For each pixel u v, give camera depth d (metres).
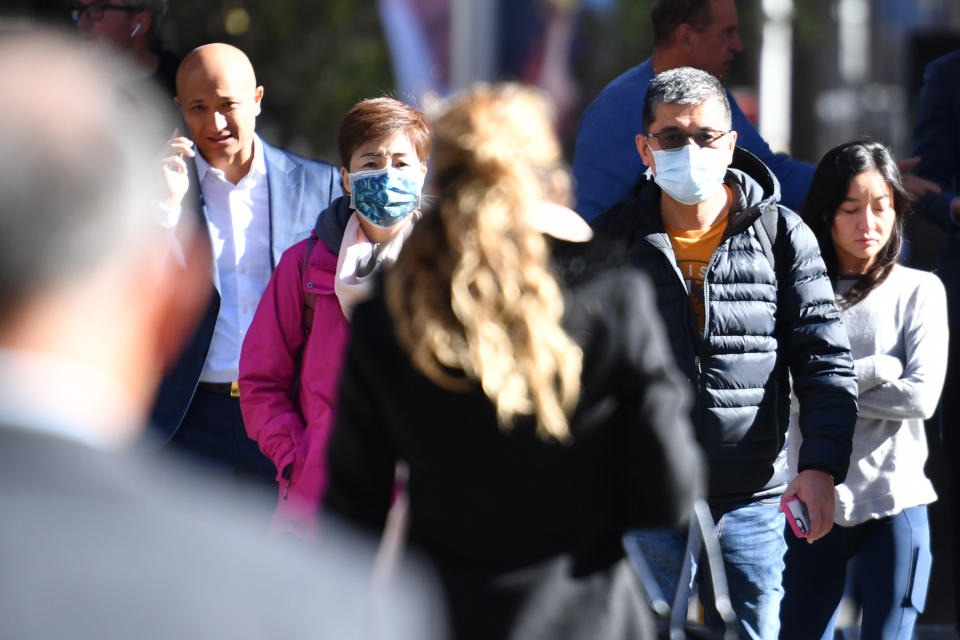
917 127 19.56
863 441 15.24
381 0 36.69
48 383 3.45
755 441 13.60
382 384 8.96
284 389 14.15
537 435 8.65
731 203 14.02
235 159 16.25
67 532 3.30
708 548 10.42
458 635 8.71
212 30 46.41
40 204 3.48
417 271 8.88
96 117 3.62
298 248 14.20
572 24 40.94
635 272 9.07
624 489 9.05
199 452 15.81
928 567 15.57
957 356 18.55
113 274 3.61
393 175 13.68
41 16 17.34
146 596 3.31
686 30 17.09
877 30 57.69
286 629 3.44
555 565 8.80
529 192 8.84
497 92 9.23
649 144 13.81
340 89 46.91
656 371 8.94
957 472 18.70
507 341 8.59
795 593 15.59
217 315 15.56
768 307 13.65
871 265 15.47
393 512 9.59
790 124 44.38
